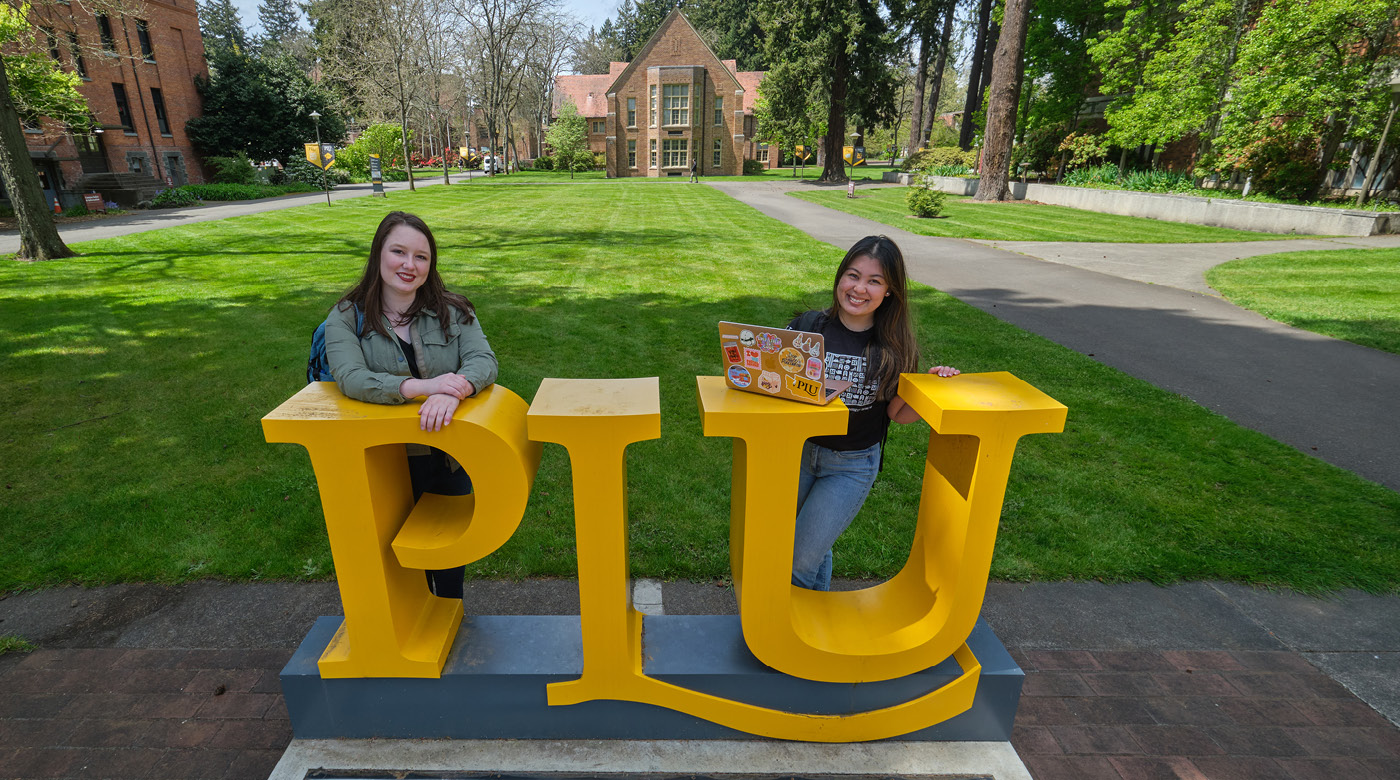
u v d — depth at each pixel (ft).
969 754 7.55
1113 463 14.78
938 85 166.50
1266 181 64.34
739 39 201.87
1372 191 59.52
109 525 11.83
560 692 7.24
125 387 18.52
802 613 7.58
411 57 121.39
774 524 6.43
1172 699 8.50
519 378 19.33
